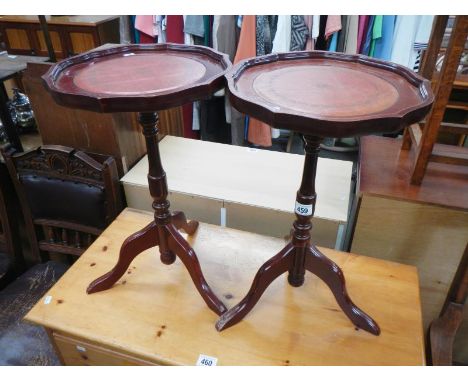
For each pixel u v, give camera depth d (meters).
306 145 0.67
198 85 0.61
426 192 1.07
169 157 1.38
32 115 1.47
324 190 1.20
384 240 1.15
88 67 0.75
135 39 1.96
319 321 0.86
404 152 1.31
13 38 2.10
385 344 0.81
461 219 1.04
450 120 1.89
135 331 0.84
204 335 0.83
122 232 1.11
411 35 1.78
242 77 0.70
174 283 0.96
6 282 1.25
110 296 0.92
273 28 1.79
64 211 1.17
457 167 1.20
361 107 0.58
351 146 2.59
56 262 1.27
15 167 1.14
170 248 0.89
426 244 1.12
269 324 0.85
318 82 0.68
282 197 1.17
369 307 0.89
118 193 1.19
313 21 1.74
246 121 2.09
